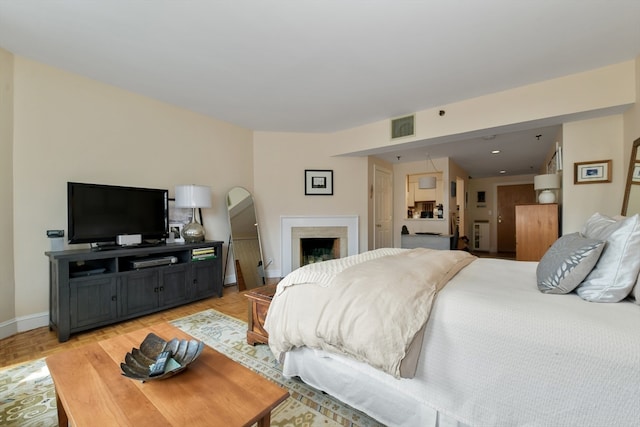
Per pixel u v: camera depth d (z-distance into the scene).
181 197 3.21
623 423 0.84
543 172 6.45
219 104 3.47
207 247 3.30
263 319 2.07
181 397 0.96
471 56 2.39
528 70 2.62
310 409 1.47
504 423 1.01
